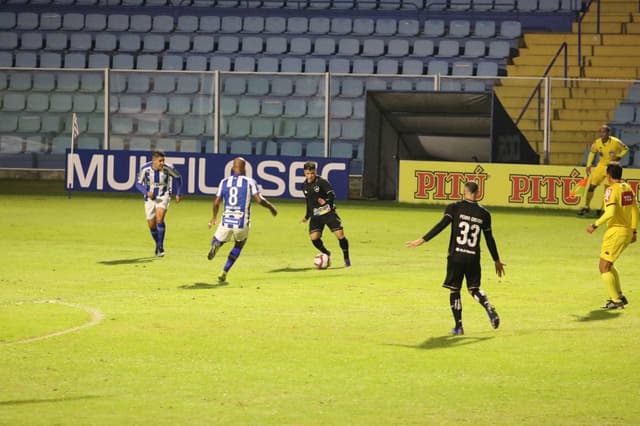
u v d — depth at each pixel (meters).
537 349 26.67
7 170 78.62
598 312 32.25
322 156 74.25
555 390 22.45
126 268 40.34
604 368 24.59
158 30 90.94
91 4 93.19
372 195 71.88
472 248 28.25
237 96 79.56
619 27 85.94
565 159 74.31
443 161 69.81
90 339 27.17
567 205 66.56
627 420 20.08
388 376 23.61
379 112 70.62
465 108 68.00
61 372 23.56
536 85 79.44
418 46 86.94
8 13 91.94
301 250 46.62
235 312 31.42
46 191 72.75
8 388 22.08
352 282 37.66
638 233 55.97
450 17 90.12
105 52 89.44
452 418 20.11
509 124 68.56
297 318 30.56
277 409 20.59
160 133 77.62
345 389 22.36
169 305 32.41
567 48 84.56
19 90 80.31
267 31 90.19
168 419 19.77
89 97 79.75
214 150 72.00
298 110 79.75
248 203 36.72
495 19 89.50
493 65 83.56
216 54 88.94
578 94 77.81
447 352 26.20
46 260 42.12
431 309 32.38
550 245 49.53
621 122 75.94
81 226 54.19
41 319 29.88
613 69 81.38
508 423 19.83
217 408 20.61
